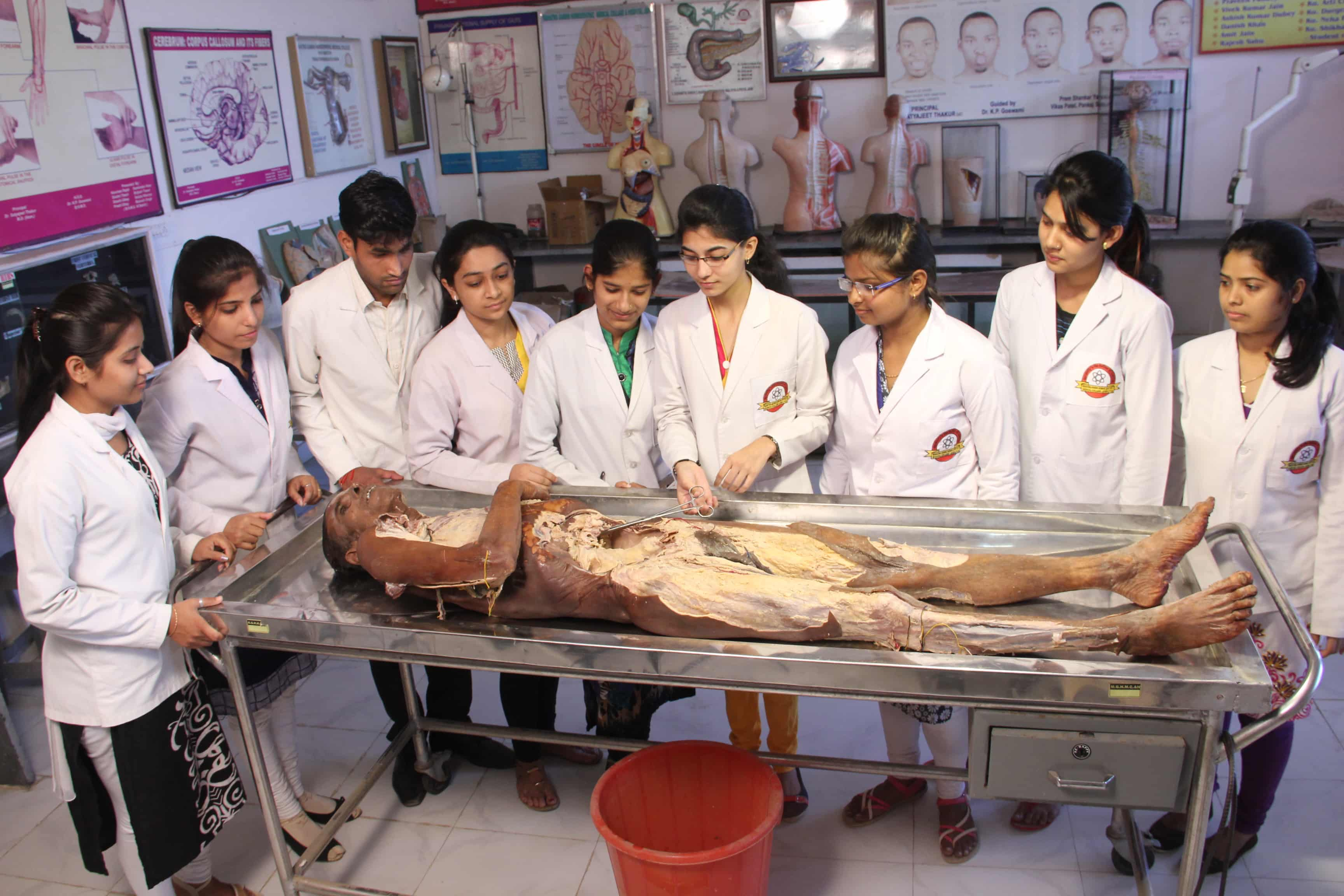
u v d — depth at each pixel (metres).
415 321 2.40
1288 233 1.73
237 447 2.10
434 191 5.44
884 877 2.11
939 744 2.05
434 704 2.39
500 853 2.25
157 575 1.85
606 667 1.61
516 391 2.30
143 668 1.82
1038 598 1.70
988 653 1.52
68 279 2.83
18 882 2.22
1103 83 4.56
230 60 3.64
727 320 2.11
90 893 2.18
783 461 2.08
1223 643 1.50
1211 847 2.02
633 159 4.91
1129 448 2.03
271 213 3.96
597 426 2.22
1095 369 2.03
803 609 1.59
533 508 1.86
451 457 2.22
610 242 1.97
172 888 2.03
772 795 1.81
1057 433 2.10
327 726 2.72
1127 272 2.05
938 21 4.65
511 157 5.34
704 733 2.59
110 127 3.08
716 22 4.89
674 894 1.70
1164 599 1.67
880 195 4.75
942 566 1.68
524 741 2.35
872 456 2.05
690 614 1.63
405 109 5.02
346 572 1.93
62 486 1.68
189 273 1.96
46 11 2.83
